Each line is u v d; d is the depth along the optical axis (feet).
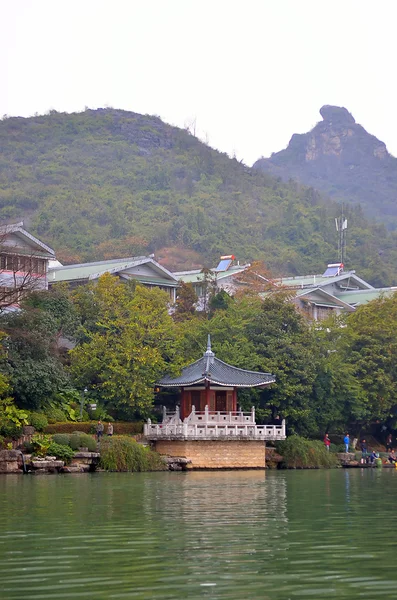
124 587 58.85
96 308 235.61
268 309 250.57
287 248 641.81
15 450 175.32
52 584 59.82
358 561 68.80
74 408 209.87
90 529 86.94
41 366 192.54
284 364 232.94
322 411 244.83
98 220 625.82
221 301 274.98
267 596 56.18
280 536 82.69
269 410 229.86
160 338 225.97
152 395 215.10
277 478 174.40
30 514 100.17
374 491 140.87
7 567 66.08
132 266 305.32
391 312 279.69
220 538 80.89
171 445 205.26
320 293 352.28
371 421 274.57
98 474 176.35
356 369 257.75
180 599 55.31
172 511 104.32
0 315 200.85
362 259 633.61
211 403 216.33
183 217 646.33
